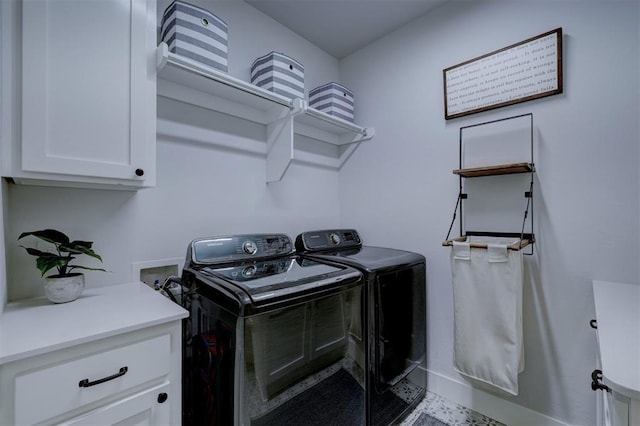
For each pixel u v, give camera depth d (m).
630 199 1.33
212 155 1.71
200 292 1.21
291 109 1.76
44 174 0.97
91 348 0.83
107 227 1.34
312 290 1.18
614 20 1.37
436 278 1.97
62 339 0.78
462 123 1.85
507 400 1.66
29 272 1.16
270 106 1.85
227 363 1.03
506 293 1.41
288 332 1.11
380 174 2.28
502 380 1.42
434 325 1.98
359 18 2.07
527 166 1.50
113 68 1.09
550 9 1.54
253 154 1.91
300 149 2.24
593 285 1.30
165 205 1.52
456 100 1.86
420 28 2.05
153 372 0.95
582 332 1.45
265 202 1.99
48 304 1.07
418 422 1.67
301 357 1.15
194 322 1.25
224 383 1.04
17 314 0.97
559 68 1.50
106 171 1.07
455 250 1.57
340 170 2.55
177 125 1.57
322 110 2.18
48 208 1.20
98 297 1.16
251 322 1.00
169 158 1.54
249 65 1.91
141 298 1.15
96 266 1.31
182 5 1.33
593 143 1.42
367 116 2.37
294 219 2.19
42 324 0.88
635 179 1.32
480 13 1.78
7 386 0.72
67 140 1.00
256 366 1.01
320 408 1.22
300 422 1.14
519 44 1.62
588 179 1.43
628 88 1.34
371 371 1.46
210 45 1.41
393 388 1.60
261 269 1.40
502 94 1.68
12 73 0.92
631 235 1.33
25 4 0.93
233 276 1.25
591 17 1.42
